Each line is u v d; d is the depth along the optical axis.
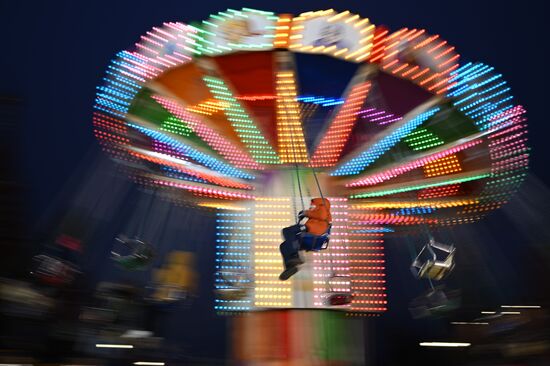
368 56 7.24
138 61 6.79
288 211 6.90
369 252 6.87
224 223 7.02
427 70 7.23
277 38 6.92
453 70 7.20
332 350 6.34
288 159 7.34
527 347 7.04
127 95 6.78
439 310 6.72
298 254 5.67
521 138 7.07
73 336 6.72
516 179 7.36
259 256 6.70
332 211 6.97
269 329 6.41
